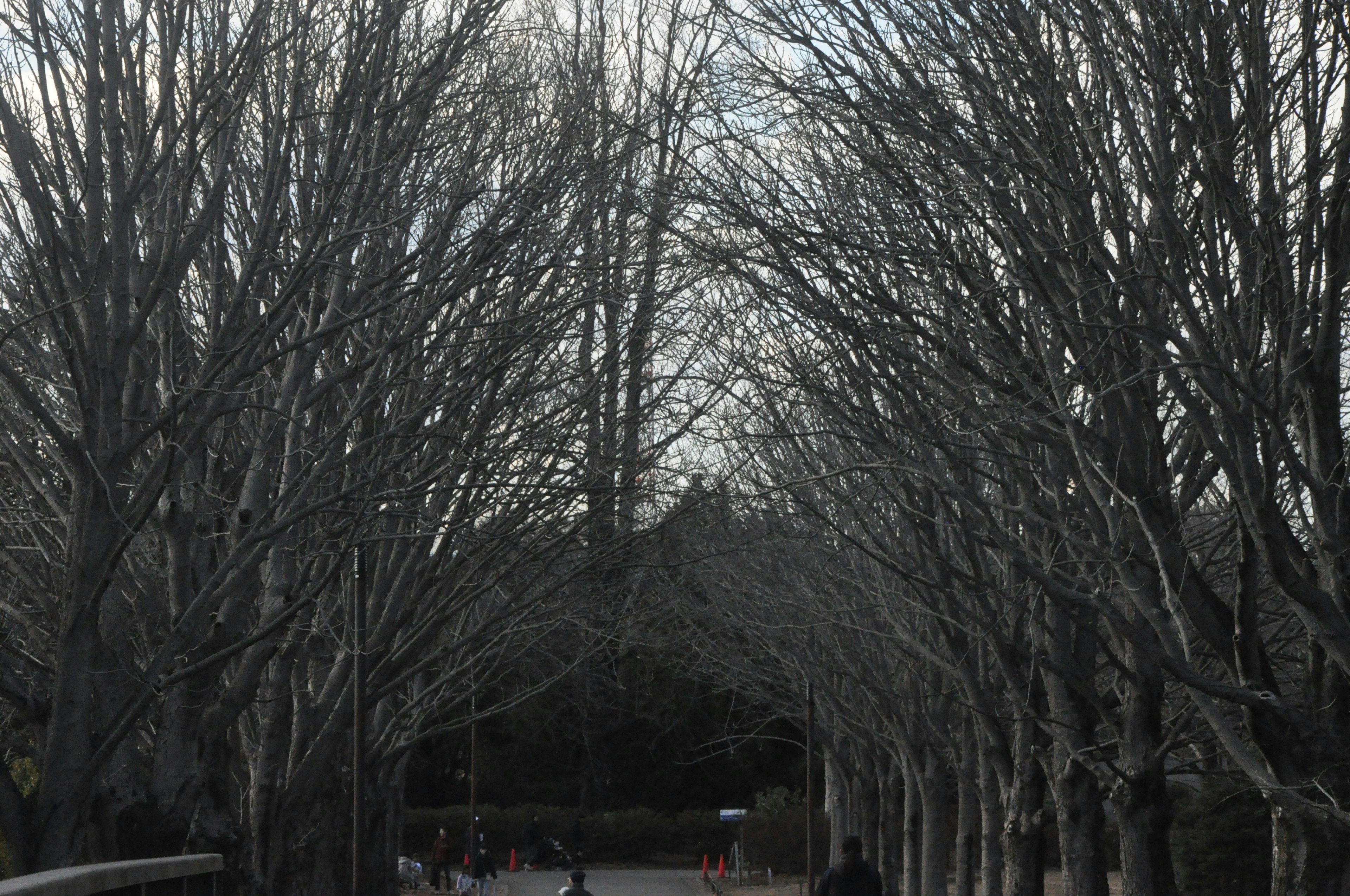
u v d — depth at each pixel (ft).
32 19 43.68
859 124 46.47
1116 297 41.81
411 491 54.65
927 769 103.86
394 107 49.42
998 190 41.86
